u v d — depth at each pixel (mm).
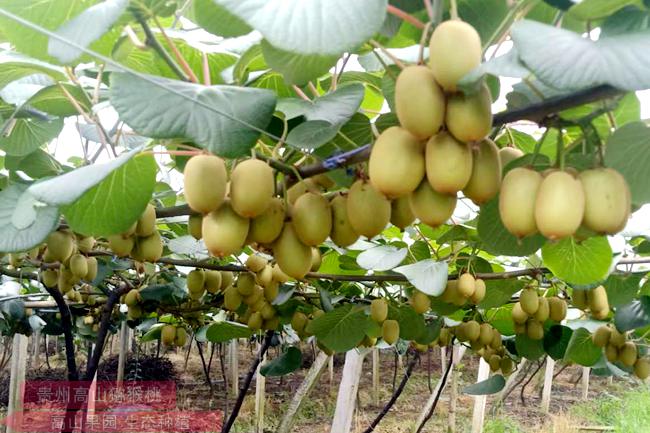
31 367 9734
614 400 8031
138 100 917
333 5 727
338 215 1111
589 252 1579
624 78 716
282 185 1201
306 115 1160
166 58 1045
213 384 9281
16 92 1456
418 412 7574
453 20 814
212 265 2398
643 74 719
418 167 875
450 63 775
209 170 987
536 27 797
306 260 1114
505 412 7695
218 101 951
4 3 1036
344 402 4207
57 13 1071
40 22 1083
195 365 11094
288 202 1188
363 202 1036
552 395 9016
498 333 3025
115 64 734
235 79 1211
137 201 1262
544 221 837
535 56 751
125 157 987
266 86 1408
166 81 967
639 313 2523
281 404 7820
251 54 1133
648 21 821
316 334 2859
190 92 950
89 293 4062
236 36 1136
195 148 1159
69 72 1266
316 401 8078
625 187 872
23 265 2490
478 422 5000
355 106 1150
